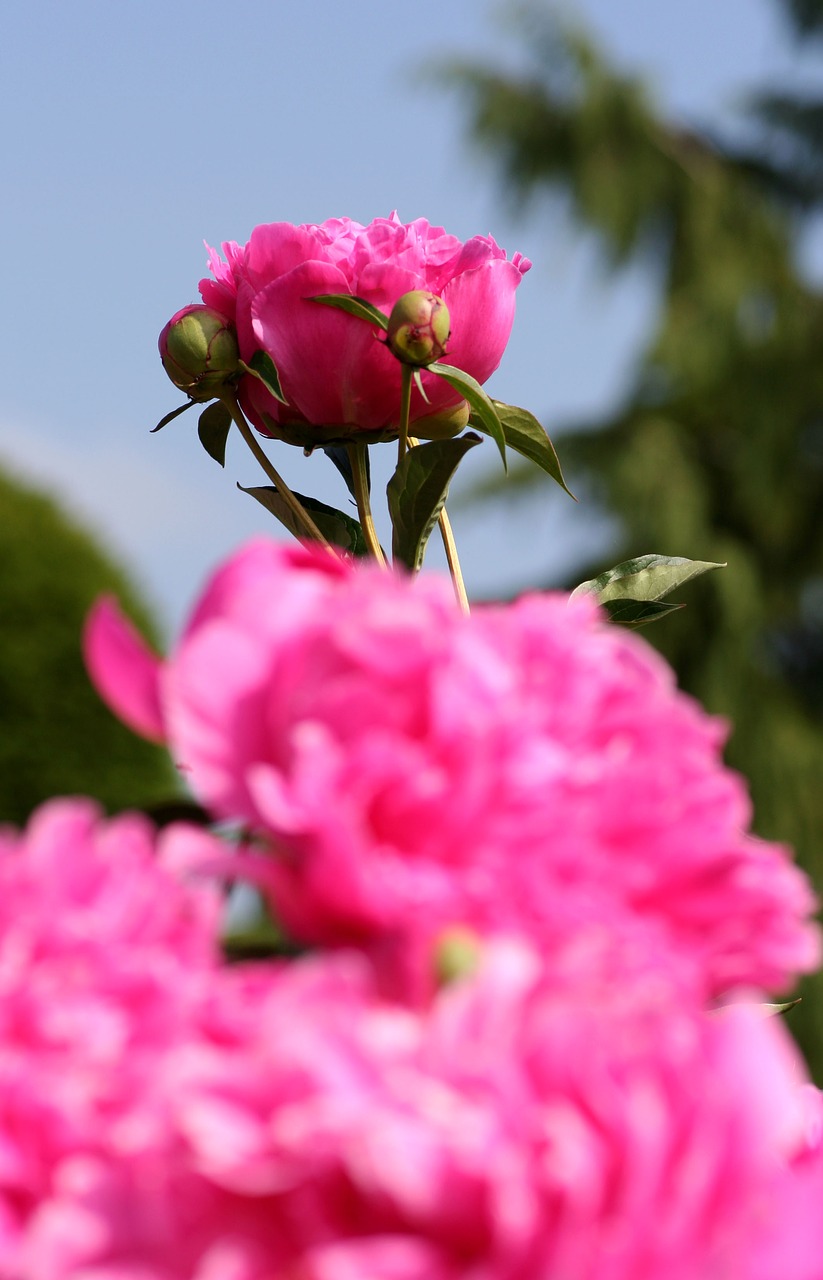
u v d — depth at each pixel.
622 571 1.58
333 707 0.69
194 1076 0.59
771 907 0.73
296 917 0.70
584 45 17.80
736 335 17.66
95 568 8.12
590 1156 0.56
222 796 0.70
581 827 0.69
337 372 1.48
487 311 1.51
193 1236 0.59
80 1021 0.63
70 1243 0.59
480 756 0.67
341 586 0.75
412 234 1.49
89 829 0.71
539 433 1.64
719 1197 0.59
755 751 15.68
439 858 0.69
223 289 1.53
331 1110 0.57
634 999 0.63
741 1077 0.62
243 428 1.55
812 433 17.38
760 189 19.14
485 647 0.71
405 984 0.66
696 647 16.06
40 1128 0.62
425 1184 0.56
